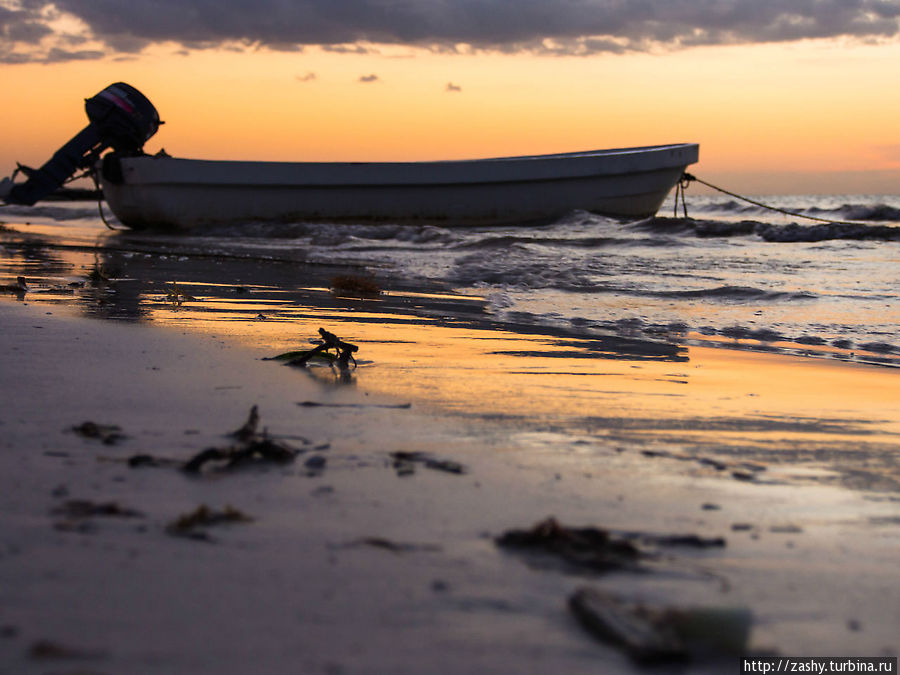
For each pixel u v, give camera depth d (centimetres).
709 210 5175
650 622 176
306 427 384
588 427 410
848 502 294
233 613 181
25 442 336
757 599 204
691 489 303
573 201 3606
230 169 3450
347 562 214
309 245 2723
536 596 197
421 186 3503
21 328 711
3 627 169
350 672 157
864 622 193
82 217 4841
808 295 1196
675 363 676
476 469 320
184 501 264
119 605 182
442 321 916
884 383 598
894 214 3647
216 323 797
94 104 3139
